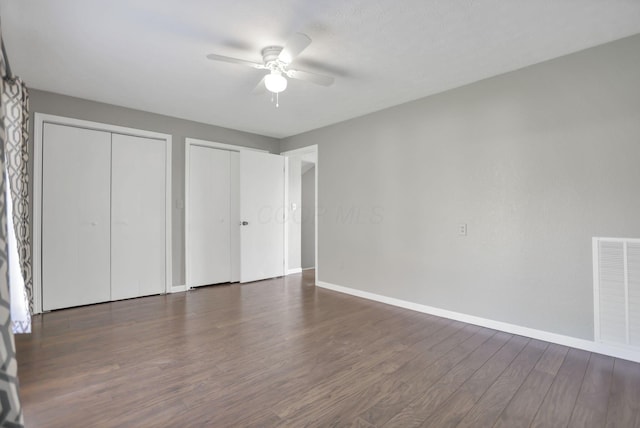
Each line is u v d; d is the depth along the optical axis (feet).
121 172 12.35
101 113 11.73
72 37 7.29
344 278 13.93
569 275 8.23
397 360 7.52
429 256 11.06
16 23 6.70
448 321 10.23
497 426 5.24
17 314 8.02
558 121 8.38
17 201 8.37
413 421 5.36
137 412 5.54
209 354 7.77
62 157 11.13
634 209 7.36
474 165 9.93
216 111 12.78
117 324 9.78
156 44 7.64
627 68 7.43
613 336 7.64
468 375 6.84
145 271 12.96
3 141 3.38
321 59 8.51
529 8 6.39
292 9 6.37
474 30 7.16
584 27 7.04
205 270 14.67
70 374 6.78
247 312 11.06
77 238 11.46
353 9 6.39
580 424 5.29
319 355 7.76
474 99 9.93
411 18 6.70
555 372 6.96
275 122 14.33
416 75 9.47
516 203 9.10
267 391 6.22
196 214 14.33
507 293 9.27
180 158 13.76
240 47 7.82
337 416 5.48
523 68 8.96
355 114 13.16
